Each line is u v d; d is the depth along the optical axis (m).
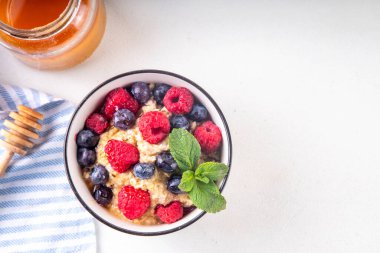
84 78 0.49
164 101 0.43
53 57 0.46
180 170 0.41
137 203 0.40
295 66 0.51
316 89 0.51
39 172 0.48
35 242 0.48
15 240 0.47
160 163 0.41
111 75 0.50
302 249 0.49
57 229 0.48
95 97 0.43
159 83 0.44
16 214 0.48
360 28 0.51
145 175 0.40
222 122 0.43
